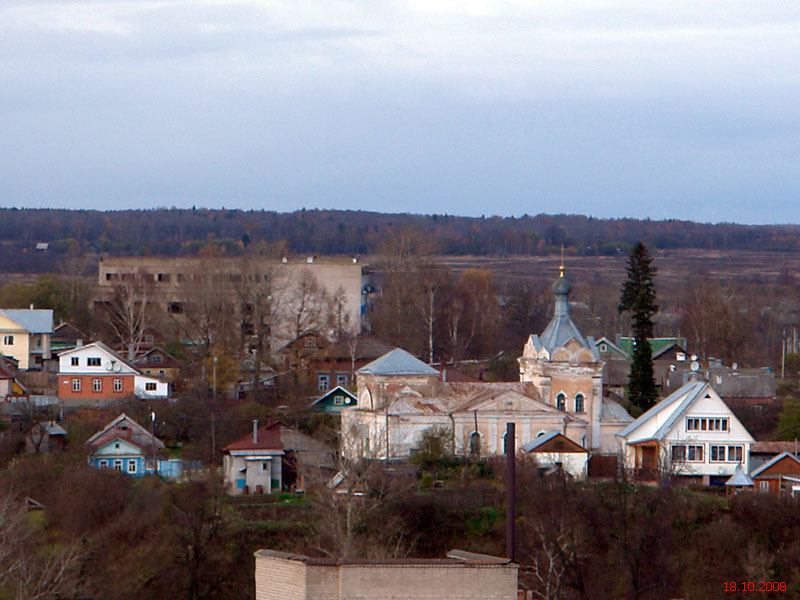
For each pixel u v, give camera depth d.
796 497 118.50
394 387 140.75
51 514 116.50
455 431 137.12
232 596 109.56
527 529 112.88
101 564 108.50
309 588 50.72
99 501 115.69
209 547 111.12
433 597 50.94
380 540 110.88
